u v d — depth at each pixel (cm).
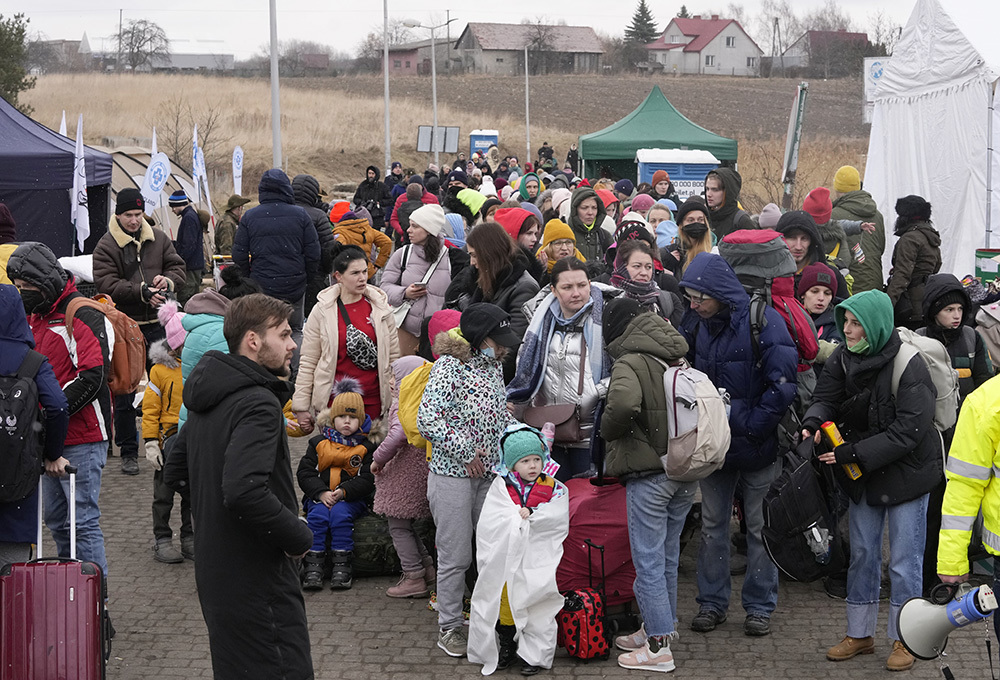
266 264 959
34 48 10419
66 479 563
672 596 553
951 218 1227
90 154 1404
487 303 602
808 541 536
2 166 1256
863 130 5534
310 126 5334
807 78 9744
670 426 515
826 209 854
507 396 601
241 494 382
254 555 404
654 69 12750
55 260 568
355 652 557
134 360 655
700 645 566
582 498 571
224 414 399
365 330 715
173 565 683
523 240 775
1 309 497
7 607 437
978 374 610
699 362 562
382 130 5581
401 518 625
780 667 538
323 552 654
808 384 616
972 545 634
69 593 439
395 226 1631
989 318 549
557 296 598
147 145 4206
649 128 2509
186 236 1230
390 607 620
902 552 529
